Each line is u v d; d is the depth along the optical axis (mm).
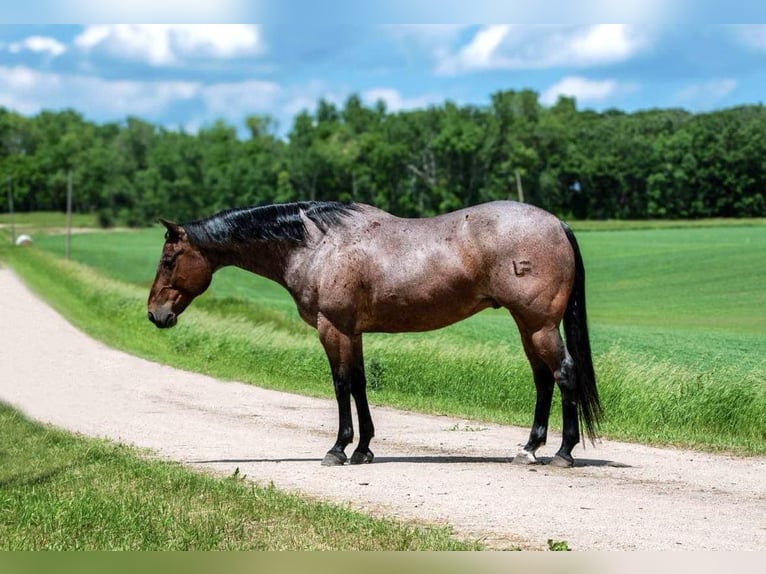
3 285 46688
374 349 20141
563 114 132375
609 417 14789
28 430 13391
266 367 22203
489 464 11102
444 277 10453
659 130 125000
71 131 172125
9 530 7910
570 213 118250
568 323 10477
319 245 10891
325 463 11055
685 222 99500
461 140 115125
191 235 11227
